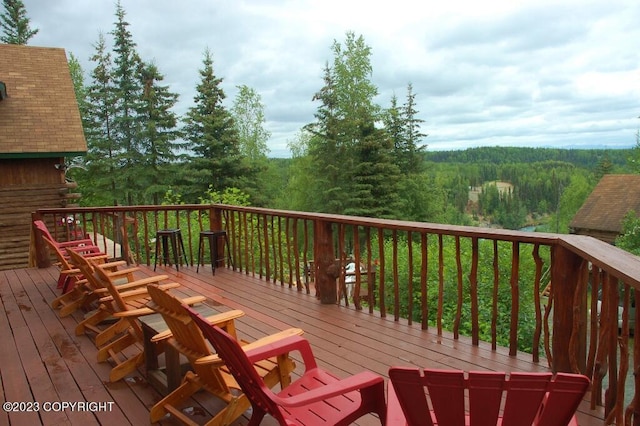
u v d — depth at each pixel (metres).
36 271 6.62
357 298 4.47
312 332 3.86
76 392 2.93
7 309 4.82
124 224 6.89
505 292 7.38
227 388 2.30
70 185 10.52
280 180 29.59
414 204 25.98
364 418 2.48
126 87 24.39
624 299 2.11
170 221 12.85
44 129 10.60
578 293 2.74
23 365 3.38
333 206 24.08
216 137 24.84
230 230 6.70
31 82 11.84
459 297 3.59
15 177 10.08
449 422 1.40
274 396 1.72
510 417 1.35
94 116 24.20
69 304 4.59
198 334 2.16
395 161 26.06
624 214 20.05
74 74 27.98
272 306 4.68
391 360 3.24
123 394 2.89
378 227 4.09
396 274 4.06
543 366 3.08
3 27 25.80
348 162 23.89
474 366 3.11
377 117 26.02
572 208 35.78
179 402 2.54
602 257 2.26
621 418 2.12
